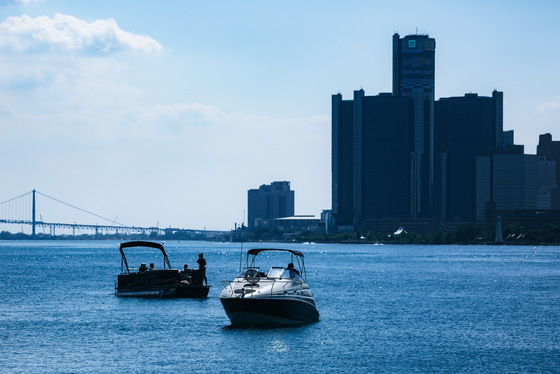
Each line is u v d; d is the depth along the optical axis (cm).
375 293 10188
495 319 7331
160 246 9162
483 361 5234
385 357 5341
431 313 7788
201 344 5750
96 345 5700
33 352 5428
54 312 7569
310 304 6812
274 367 4994
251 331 6353
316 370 4928
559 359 5316
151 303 8350
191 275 8919
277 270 6800
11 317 7200
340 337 6119
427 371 4928
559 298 9575
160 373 4800
